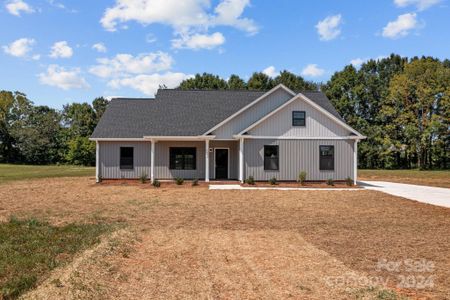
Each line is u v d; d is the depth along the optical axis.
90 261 6.42
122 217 11.05
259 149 21.03
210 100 25.62
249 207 13.17
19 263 6.31
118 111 24.97
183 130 22.73
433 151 48.31
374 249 7.60
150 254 7.12
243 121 22.12
